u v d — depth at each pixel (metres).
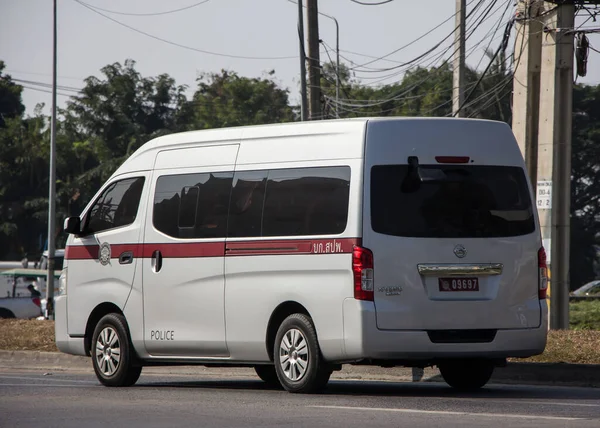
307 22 76.44
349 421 22.42
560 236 52.22
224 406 25.81
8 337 53.88
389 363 29.59
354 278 28.03
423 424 21.72
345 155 28.97
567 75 52.06
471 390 32.12
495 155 29.77
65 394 29.97
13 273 120.69
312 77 76.50
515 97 54.94
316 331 28.91
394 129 28.95
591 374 34.25
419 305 28.25
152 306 33.25
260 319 30.25
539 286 29.81
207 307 31.70
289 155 30.28
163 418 23.28
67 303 36.09
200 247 31.97
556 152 52.00
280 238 29.91
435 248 28.52
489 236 29.14
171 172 33.44
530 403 26.48
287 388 29.59
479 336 28.84
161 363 34.03
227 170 31.80
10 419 23.44
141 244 33.78
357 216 28.25
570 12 51.81
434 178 28.88
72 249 36.09
